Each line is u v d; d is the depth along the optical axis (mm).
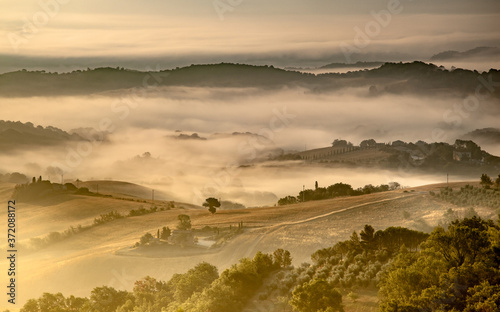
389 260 99938
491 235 82562
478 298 67812
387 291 80500
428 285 75688
